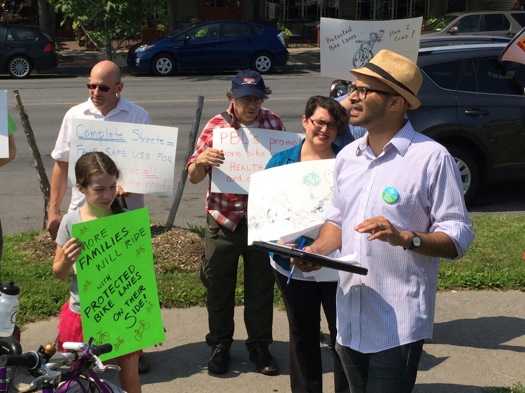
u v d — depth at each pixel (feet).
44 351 8.99
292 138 15.10
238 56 74.08
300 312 13.53
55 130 43.55
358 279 10.66
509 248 22.30
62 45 93.09
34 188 31.99
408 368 10.46
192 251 21.08
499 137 28.58
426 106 28.25
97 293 11.53
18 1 99.86
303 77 72.38
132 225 11.67
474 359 16.19
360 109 10.50
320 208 12.94
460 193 10.32
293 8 109.91
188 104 52.90
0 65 69.41
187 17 100.42
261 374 15.67
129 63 73.51
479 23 71.82
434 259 10.59
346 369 11.21
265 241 11.75
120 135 15.78
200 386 15.17
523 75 28.96
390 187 10.38
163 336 11.89
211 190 15.05
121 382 12.65
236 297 19.12
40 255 21.66
